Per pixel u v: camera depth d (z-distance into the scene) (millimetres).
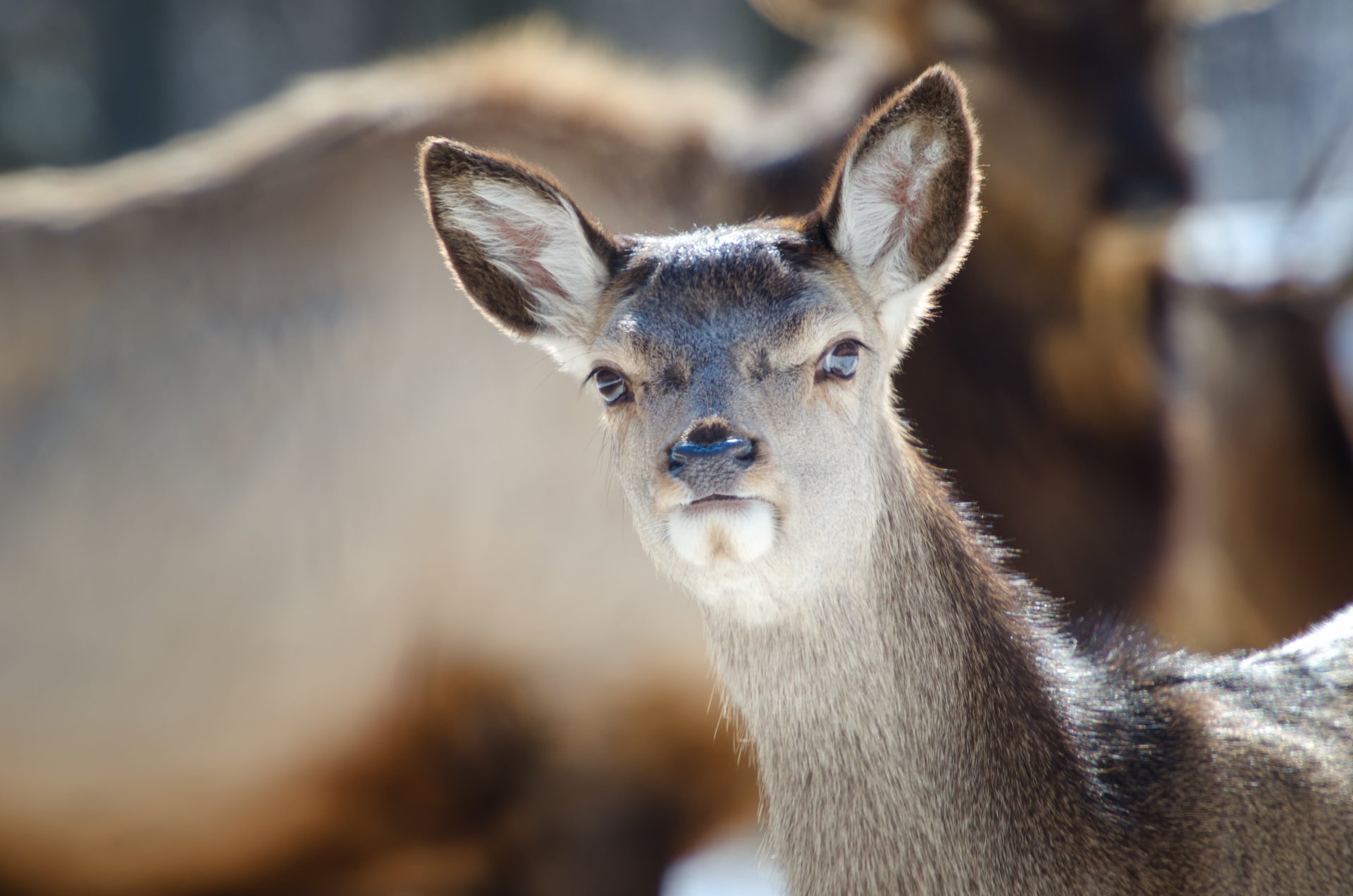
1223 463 16562
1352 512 16672
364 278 11891
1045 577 12711
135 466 11562
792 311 7812
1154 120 13289
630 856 12195
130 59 36500
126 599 11531
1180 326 14391
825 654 7996
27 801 11695
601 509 11930
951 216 8414
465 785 12312
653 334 7852
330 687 11859
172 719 11625
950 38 13180
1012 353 12883
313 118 12422
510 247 9047
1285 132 38031
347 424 11820
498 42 13266
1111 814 7754
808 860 8180
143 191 12227
